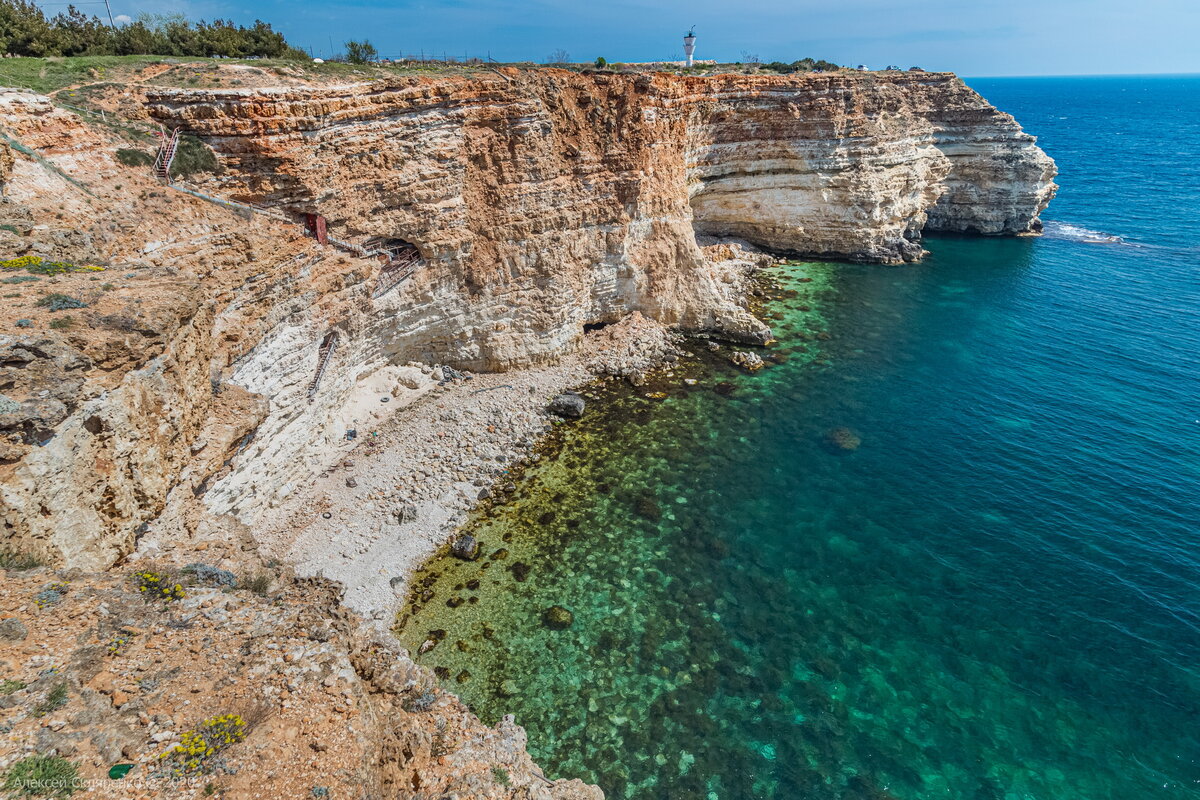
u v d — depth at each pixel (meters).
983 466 34.25
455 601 26.17
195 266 24.59
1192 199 94.06
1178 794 19.69
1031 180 72.31
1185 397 39.81
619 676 23.34
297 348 29.70
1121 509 30.80
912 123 67.25
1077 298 56.09
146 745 9.99
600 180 43.31
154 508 16.73
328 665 12.13
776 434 37.50
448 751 14.15
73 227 21.78
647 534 29.97
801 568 28.06
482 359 42.09
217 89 30.25
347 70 37.38
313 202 30.88
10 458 12.66
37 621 11.65
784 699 22.59
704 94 53.12
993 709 22.19
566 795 16.14
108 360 15.35
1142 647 24.12
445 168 36.34
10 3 35.03
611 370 43.53
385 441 34.84
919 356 46.44
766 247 66.75
